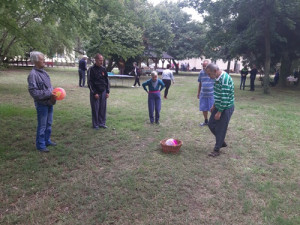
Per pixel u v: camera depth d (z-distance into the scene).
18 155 4.52
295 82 22.08
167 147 4.82
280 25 14.80
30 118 6.91
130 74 25.00
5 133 5.64
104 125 6.49
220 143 4.77
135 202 3.22
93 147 5.09
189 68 53.66
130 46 20.14
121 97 11.56
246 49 17.64
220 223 2.87
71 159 4.47
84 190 3.48
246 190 3.59
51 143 5.08
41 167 4.11
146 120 7.44
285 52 17.59
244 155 4.91
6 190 3.38
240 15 13.88
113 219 2.89
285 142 5.69
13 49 17.06
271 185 3.75
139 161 4.48
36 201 3.19
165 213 3.02
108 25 19.86
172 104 10.30
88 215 2.95
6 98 9.74
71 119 7.10
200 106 6.82
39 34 9.63
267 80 14.86
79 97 10.88
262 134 6.28
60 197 3.28
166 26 24.91
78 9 6.36
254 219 2.96
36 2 5.77
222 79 4.40
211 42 16.62
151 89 6.95
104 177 3.86
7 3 5.54
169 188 3.58
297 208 3.18
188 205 3.20
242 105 10.48
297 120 7.79
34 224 2.77
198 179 3.88
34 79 4.39
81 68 14.30
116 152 4.88
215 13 14.48
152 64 47.34
